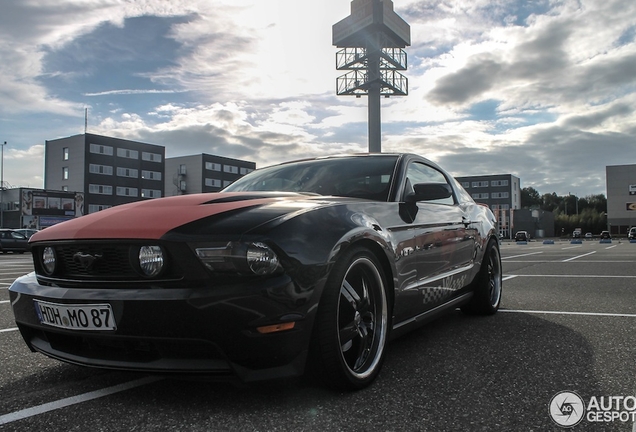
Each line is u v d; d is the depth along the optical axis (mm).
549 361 2523
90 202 57781
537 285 6059
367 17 39469
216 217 1909
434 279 2881
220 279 1768
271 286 1760
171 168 81312
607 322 3564
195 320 1729
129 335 1816
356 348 2182
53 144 60969
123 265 1895
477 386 2137
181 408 1899
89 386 2191
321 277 1890
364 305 2221
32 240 2209
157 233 1826
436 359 2582
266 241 1786
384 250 2311
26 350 2918
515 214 84625
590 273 7770
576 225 97188
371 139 39875
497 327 3428
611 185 66375
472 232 3580
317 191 2844
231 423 1751
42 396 2062
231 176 83188
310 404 1926
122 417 1818
